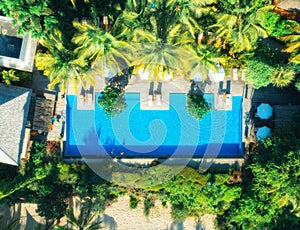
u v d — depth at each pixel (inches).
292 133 1558.8
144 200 1689.2
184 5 1412.4
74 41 1429.6
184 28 1451.8
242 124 1679.4
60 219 1665.8
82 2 1578.5
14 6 1381.6
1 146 1496.1
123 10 1537.9
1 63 1553.9
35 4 1392.7
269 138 1557.6
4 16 1525.6
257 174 1535.4
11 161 1525.6
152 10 1464.1
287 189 1472.7
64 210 1625.2
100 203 1643.7
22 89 1551.4
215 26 1485.0
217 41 1550.2
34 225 1683.1
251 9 1398.9
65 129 1648.6
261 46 1594.5
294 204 1541.6
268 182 1499.8
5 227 1620.3
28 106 1551.4
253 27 1440.7
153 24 1444.4
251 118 1691.7
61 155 1648.6
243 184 1670.8
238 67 1641.2
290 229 1596.9
